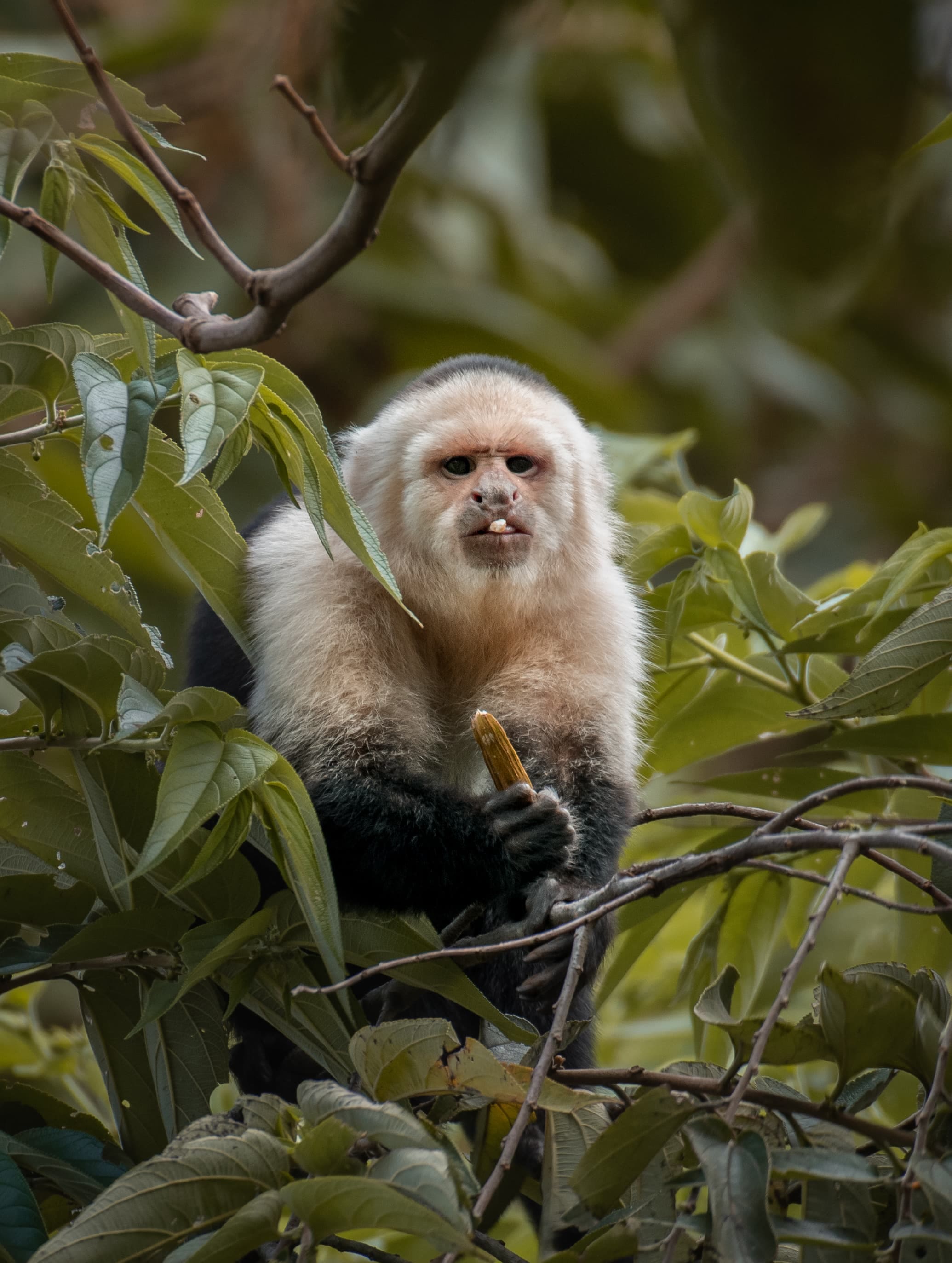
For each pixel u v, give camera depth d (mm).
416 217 20344
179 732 5559
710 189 8906
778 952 9578
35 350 6027
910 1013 5273
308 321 19250
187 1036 6320
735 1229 4535
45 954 6336
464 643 9516
